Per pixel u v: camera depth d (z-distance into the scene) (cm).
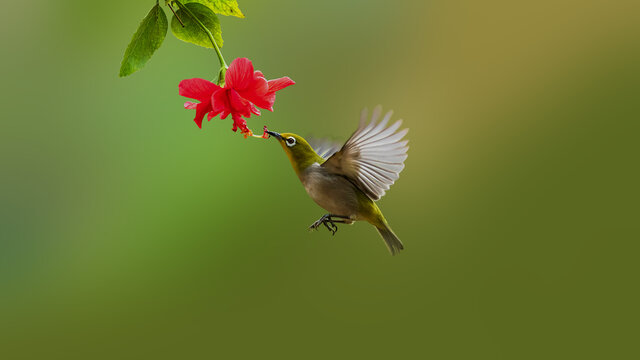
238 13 379
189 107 378
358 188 390
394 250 392
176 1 378
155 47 377
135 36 376
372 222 391
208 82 377
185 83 376
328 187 389
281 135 391
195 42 379
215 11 379
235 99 376
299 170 391
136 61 376
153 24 377
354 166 389
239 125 376
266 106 377
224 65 378
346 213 390
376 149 388
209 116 376
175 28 379
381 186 389
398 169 388
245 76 377
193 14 379
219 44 379
